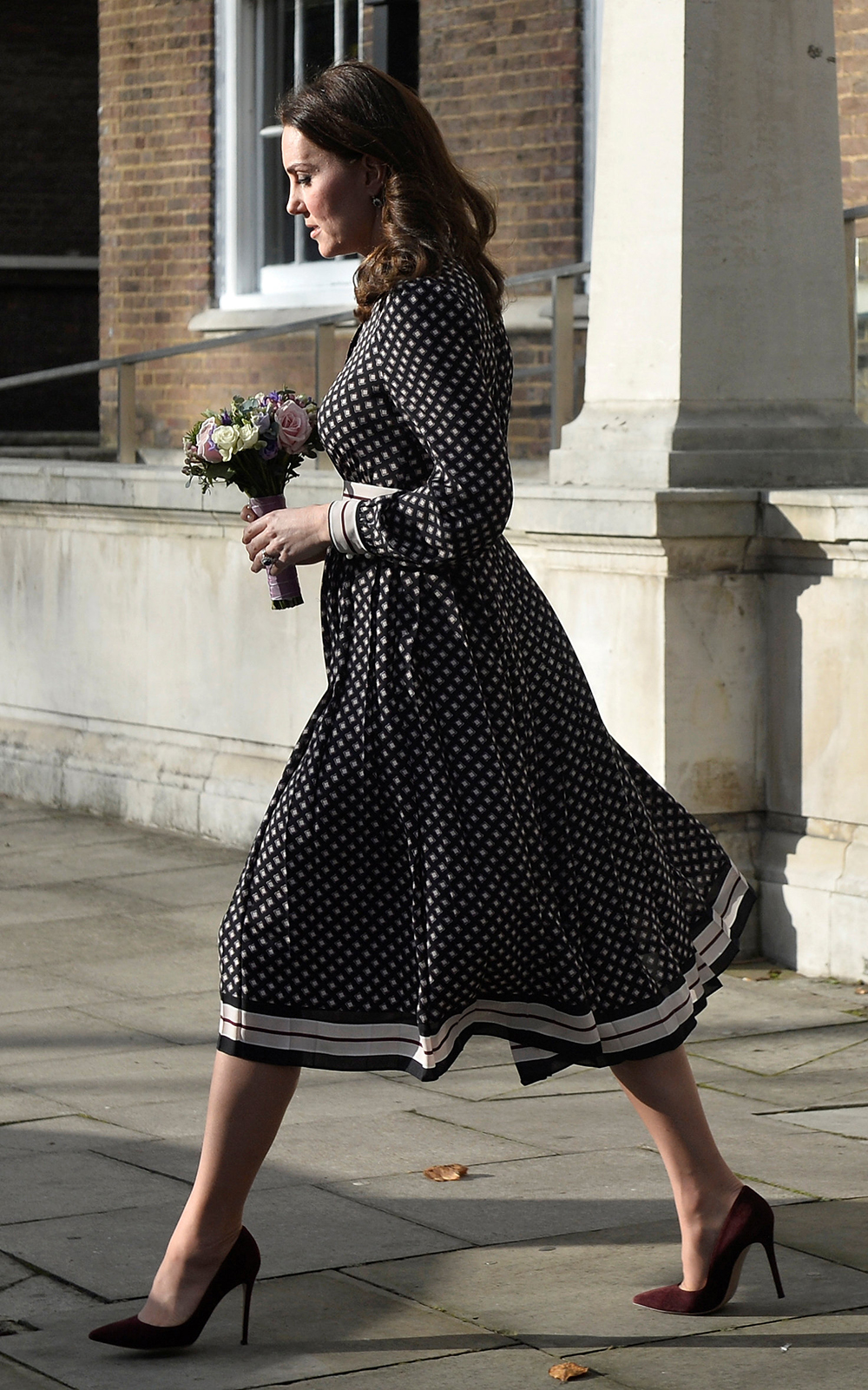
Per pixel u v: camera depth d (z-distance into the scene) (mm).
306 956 4250
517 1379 4195
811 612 7945
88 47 22891
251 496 4727
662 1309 4535
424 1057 4168
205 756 11102
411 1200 5379
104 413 13398
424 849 4176
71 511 11852
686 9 7965
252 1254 4387
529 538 8727
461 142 13672
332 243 4410
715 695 8102
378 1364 4285
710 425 8094
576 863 4328
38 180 23016
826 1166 5641
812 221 8289
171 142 16297
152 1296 4367
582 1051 4254
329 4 15117
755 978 7965
